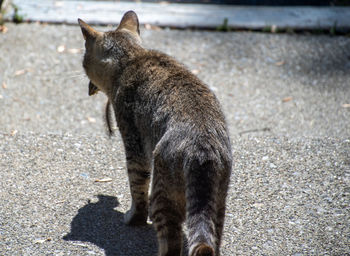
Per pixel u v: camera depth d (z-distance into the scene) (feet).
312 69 34.40
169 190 15.11
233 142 24.11
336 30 38.06
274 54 35.81
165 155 14.93
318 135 26.20
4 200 19.07
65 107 29.68
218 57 35.09
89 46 19.69
